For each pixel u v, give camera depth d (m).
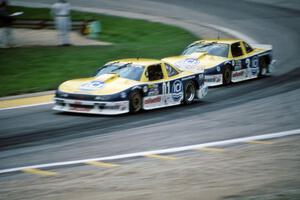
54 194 25.05
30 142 36.69
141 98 47.09
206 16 117.00
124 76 47.44
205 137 38.22
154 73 48.56
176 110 48.56
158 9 123.81
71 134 39.03
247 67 64.88
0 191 25.88
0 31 99.38
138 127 41.44
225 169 29.38
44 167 30.47
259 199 23.17
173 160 31.89
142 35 98.75
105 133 39.38
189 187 25.77
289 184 25.94
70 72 66.25
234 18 115.69
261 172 28.56
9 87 58.09
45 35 100.25
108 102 44.50
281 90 58.16
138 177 28.03
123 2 132.25
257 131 39.97
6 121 43.41
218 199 23.48
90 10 122.56
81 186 26.42
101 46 85.12
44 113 46.59
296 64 75.81
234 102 52.34
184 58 62.16
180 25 105.69
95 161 31.77
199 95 52.78
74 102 45.53
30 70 66.94
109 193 25.00
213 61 61.91
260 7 128.50
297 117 44.91
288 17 117.94
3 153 33.84
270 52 68.19
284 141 36.56
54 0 136.38
